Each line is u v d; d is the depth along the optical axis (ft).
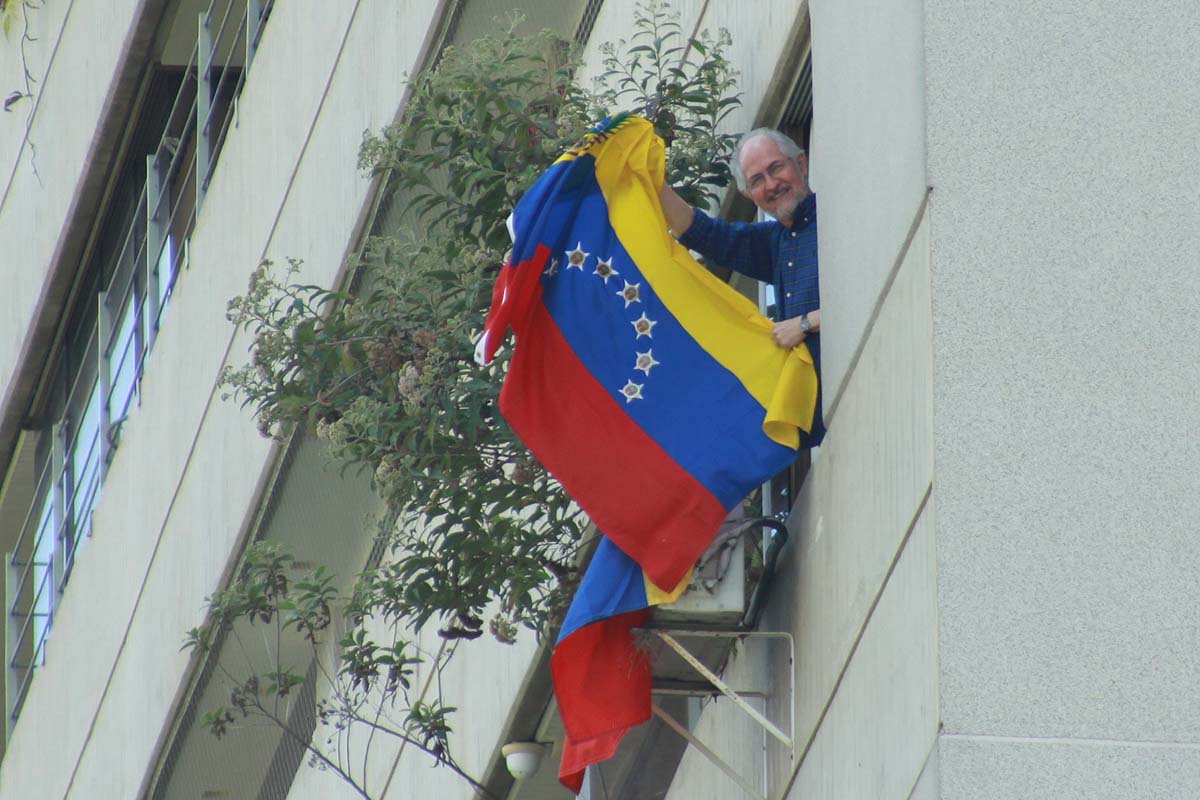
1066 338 63.87
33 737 175.32
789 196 83.56
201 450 150.41
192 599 150.30
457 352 93.30
